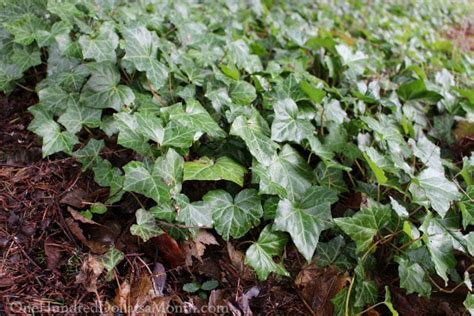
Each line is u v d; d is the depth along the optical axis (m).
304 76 0.75
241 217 0.57
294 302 0.56
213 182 0.62
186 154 0.60
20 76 0.68
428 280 0.58
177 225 0.55
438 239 0.58
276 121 0.63
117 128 0.62
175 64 0.70
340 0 1.44
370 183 0.64
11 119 0.68
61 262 0.53
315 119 0.68
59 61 0.67
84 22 0.70
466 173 0.64
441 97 0.79
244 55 0.79
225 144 0.63
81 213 0.56
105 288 0.52
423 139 0.68
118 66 0.68
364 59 0.83
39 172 0.60
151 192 0.55
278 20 1.06
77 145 0.64
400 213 0.58
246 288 0.56
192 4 1.00
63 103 0.65
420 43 1.12
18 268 0.52
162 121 0.61
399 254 0.59
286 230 0.56
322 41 0.86
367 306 0.56
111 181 0.57
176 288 0.55
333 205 0.64
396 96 0.78
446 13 1.66
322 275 0.57
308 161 0.64
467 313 0.56
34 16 0.69
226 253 0.58
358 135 0.66
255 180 0.58
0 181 0.59
